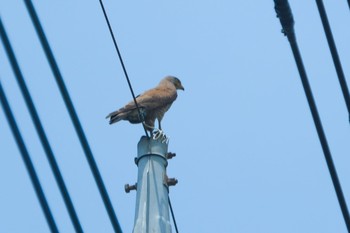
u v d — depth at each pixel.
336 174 11.86
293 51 11.49
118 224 11.07
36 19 10.25
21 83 9.82
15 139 9.72
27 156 9.77
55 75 10.62
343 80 11.59
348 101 11.77
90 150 10.95
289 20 11.32
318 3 11.16
